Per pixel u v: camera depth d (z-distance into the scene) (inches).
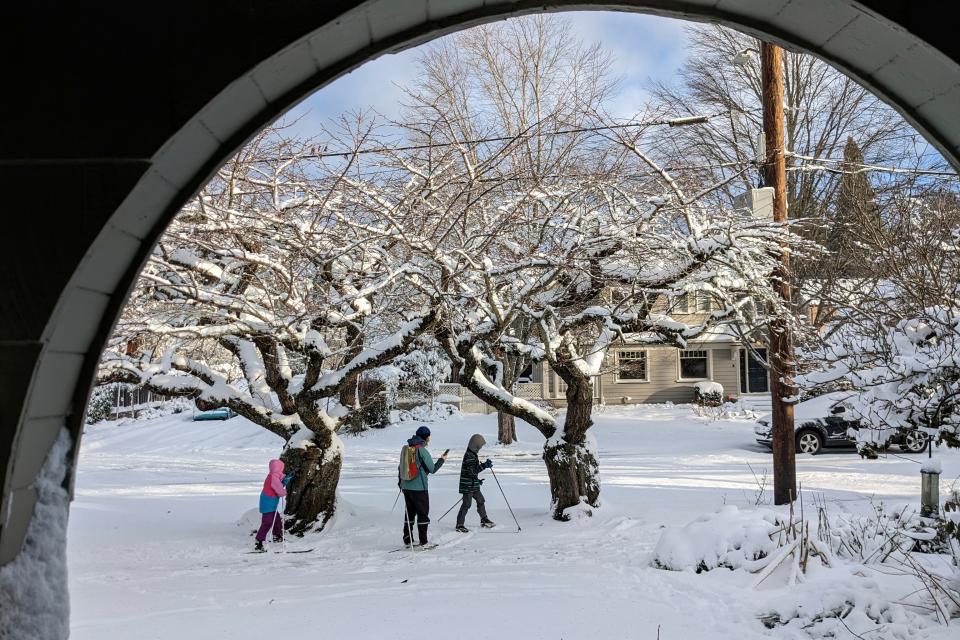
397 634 234.7
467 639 228.7
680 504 499.5
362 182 433.1
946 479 584.4
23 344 85.0
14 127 86.4
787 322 471.5
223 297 394.3
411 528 413.7
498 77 670.5
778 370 458.9
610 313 468.8
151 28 87.2
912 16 90.4
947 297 334.0
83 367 98.3
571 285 453.4
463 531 442.3
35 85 86.8
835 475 609.6
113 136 86.4
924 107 106.5
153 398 1583.4
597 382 1348.4
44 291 85.4
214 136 95.7
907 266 366.6
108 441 1170.0
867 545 321.4
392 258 454.9
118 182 86.6
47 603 93.1
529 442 1001.5
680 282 454.0
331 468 456.8
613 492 560.1
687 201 425.7
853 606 241.6
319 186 442.0
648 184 500.4
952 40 89.7
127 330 397.4
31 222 86.0
